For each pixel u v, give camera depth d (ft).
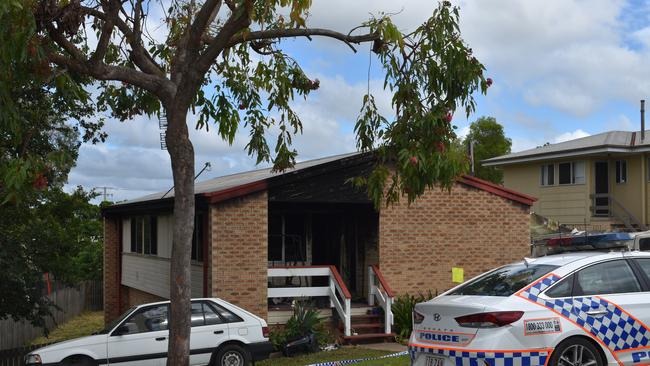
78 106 54.34
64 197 51.37
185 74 29.73
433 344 27.04
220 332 43.27
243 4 28.63
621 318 26.58
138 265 79.51
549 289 26.35
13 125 27.84
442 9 31.86
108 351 41.50
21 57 26.43
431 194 59.88
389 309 55.16
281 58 39.22
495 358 24.90
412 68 31.91
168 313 43.21
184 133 29.84
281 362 47.98
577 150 93.15
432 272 59.41
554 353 25.45
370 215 62.85
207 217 54.29
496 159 105.40
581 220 94.27
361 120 33.24
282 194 55.06
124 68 31.55
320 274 55.52
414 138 31.55
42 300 48.11
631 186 92.94
